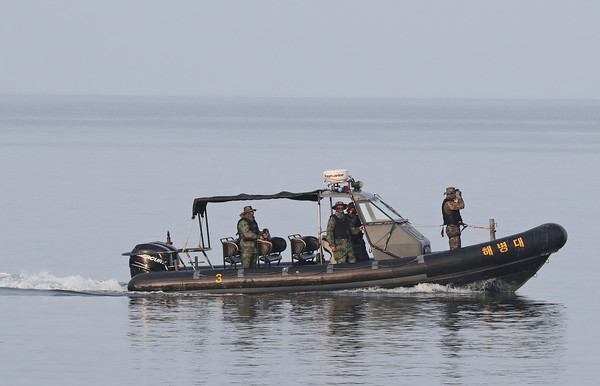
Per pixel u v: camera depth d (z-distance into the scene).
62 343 67.56
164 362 62.47
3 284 89.50
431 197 162.12
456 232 89.12
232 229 129.00
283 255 110.06
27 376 59.50
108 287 89.06
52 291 87.25
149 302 82.75
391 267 84.69
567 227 129.00
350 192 87.25
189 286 85.56
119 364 62.03
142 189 176.75
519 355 63.78
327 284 84.88
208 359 63.09
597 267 100.06
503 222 133.75
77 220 136.12
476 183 188.88
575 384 57.50
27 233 124.44
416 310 78.06
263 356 63.78
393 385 57.28
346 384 57.41
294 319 75.06
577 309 78.88
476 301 82.00
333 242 86.50
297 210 146.75
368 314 76.62
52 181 191.50
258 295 85.12
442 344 66.62
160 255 87.94
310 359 62.88
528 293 86.00
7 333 70.69
